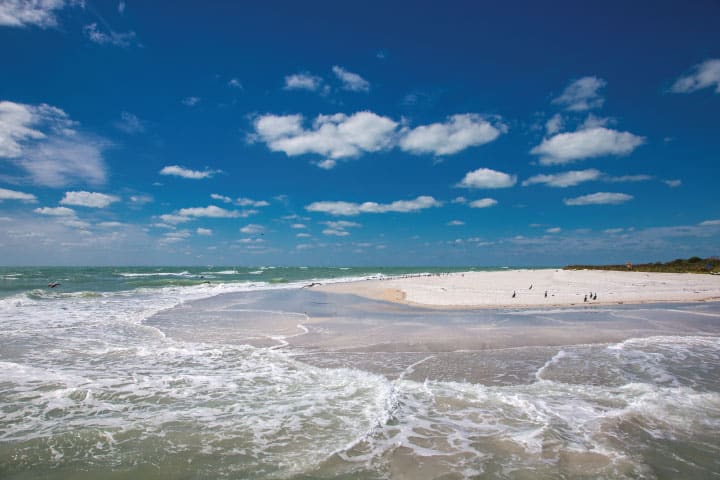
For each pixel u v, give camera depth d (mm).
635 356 12289
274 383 9539
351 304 26438
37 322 17812
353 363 11344
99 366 10930
